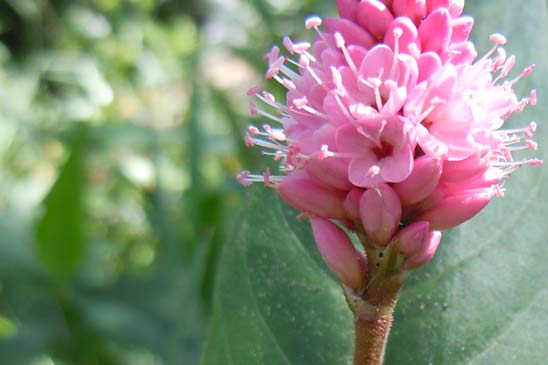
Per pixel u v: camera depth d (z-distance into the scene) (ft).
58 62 0.80
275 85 0.52
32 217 0.56
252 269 0.32
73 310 0.48
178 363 0.44
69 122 0.70
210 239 0.46
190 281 0.46
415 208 0.26
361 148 0.25
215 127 0.62
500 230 0.31
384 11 0.26
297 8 0.59
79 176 0.47
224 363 0.32
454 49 0.26
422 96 0.25
